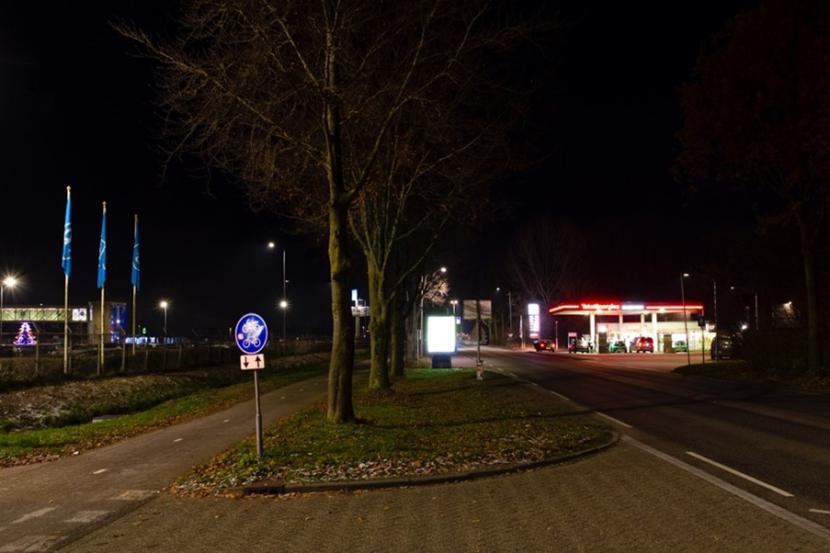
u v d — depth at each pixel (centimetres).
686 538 757
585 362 5241
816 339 2833
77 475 1198
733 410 2023
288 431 1523
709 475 1097
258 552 745
